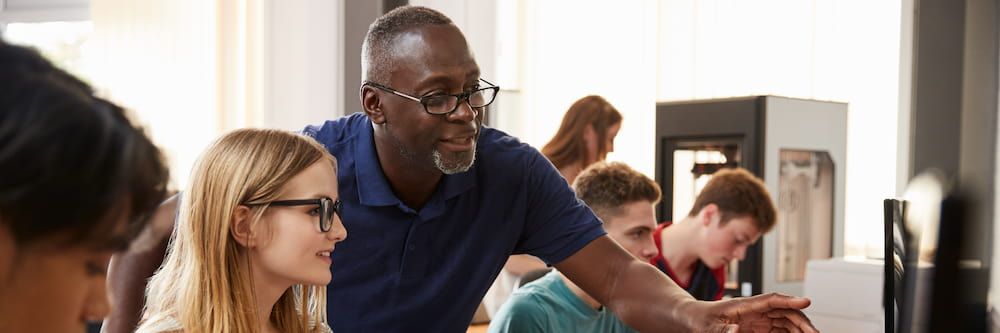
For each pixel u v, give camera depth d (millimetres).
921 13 1895
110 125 414
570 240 1819
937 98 1876
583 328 1991
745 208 2586
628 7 3646
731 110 3080
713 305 1562
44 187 389
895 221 1152
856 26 3387
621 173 2234
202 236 1331
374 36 1637
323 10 3688
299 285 1526
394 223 1729
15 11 4219
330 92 3689
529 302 1939
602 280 1796
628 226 2186
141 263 1679
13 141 382
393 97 1599
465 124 1589
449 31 1592
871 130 3373
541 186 1834
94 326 2008
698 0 3564
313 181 1377
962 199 1014
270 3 3756
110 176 411
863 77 3381
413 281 1758
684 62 3588
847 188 3408
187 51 3900
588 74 3703
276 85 3770
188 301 1319
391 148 1672
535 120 3750
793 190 3100
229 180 1334
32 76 399
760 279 3029
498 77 3762
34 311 409
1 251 393
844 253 3254
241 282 1350
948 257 1016
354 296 1754
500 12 3756
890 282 1158
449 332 1812
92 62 3953
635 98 3646
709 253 2613
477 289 1812
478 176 1786
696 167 3197
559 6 3727
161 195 452
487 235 1791
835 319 2789
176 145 3896
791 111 3092
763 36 3502
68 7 4148
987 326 988
